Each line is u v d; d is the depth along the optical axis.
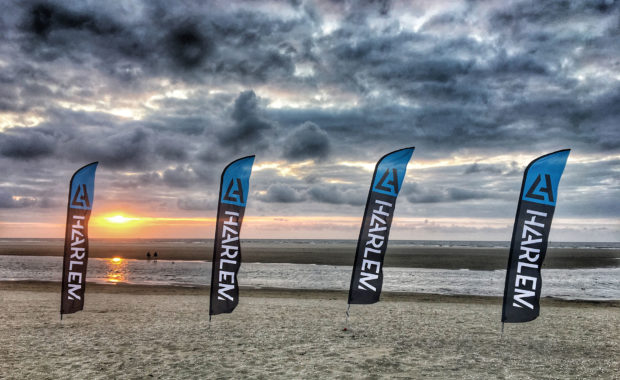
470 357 10.40
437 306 18.81
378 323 14.60
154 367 9.35
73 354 10.36
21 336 12.21
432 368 9.46
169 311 16.56
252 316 15.68
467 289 26.78
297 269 41.25
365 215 11.78
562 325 14.51
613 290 27.17
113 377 8.66
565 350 11.13
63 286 13.02
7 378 8.57
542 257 10.59
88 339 11.90
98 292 23.16
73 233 13.13
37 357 10.09
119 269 39.72
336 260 54.44
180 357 10.16
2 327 13.40
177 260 52.28
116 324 13.97
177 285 27.33
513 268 10.81
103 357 10.11
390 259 55.91
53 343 11.43
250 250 89.25
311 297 21.86
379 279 11.65
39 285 26.00
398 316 16.03
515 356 10.52
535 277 10.64
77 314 15.75
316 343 11.67
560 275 37.16
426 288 27.17
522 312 10.69
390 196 11.69
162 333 12.73
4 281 28.75
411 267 43.91
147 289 24.62
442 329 13.68
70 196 13.01
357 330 13.42
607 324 14.74
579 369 9.48
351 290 11.77
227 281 12.09
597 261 54.47
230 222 12.13
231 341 11.80
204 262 48.75
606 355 10.67
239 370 9.17
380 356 10.41
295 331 13.17
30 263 46.50
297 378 8.66
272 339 12.09
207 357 10.17
